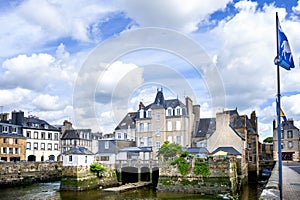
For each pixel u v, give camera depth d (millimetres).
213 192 31391
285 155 67375
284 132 68125
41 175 46062
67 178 35469
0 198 30219
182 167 33219
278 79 12883
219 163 31766
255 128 58562
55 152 68625
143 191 34375
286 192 15219
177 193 32344
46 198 30281
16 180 41000
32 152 64188
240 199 29562
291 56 13258
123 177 41906
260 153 73812
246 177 46062
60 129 70500
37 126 66000
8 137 56938
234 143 43656
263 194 12750
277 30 12930
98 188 37000
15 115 63312
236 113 53094
